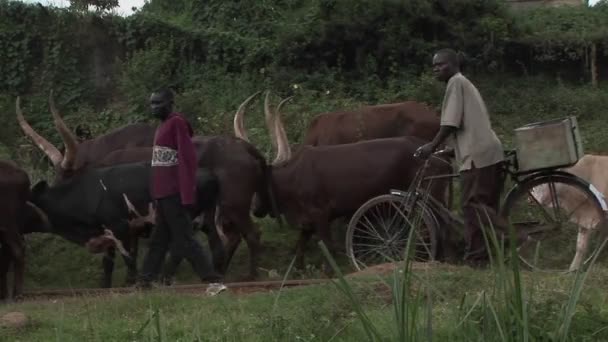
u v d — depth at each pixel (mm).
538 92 27453
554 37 28391
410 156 13406
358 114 15688
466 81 11117
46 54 27078
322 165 13680
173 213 10625
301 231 14039
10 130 23422
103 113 25422
